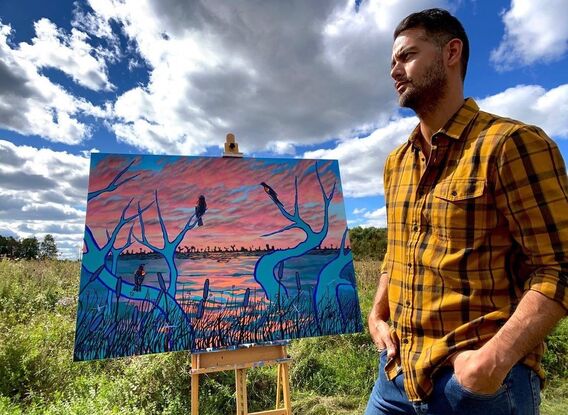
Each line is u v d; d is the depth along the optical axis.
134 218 2.05
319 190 2.42
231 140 2.37
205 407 2.64
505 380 0.98
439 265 1.08
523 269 1.04
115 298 1.91
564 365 3.32
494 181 1.00
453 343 1.03
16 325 3.46
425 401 1.09
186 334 1.96
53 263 7.31
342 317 2.21
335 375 3.20
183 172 2.22
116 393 2.57
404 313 1.18
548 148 0.95
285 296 2.16
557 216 0.91
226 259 2.13
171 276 2.03
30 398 2.54
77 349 1.79
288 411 2.05
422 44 1.15
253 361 2.03
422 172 1.23
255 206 2.27
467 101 1.14
